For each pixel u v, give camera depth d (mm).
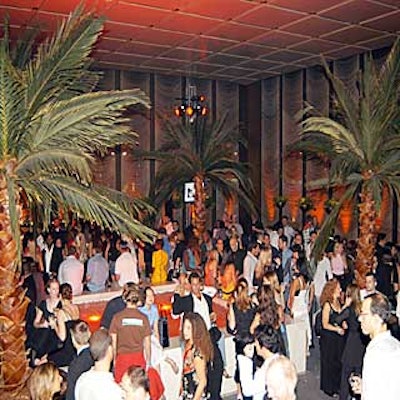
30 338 6109
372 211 8234
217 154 13477
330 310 6793
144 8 10148
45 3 9703
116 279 9758
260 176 17391
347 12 10375
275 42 12617
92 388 3852
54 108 5633
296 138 16125
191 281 6438
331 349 6750
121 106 5879
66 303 6270
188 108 13711
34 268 7691
